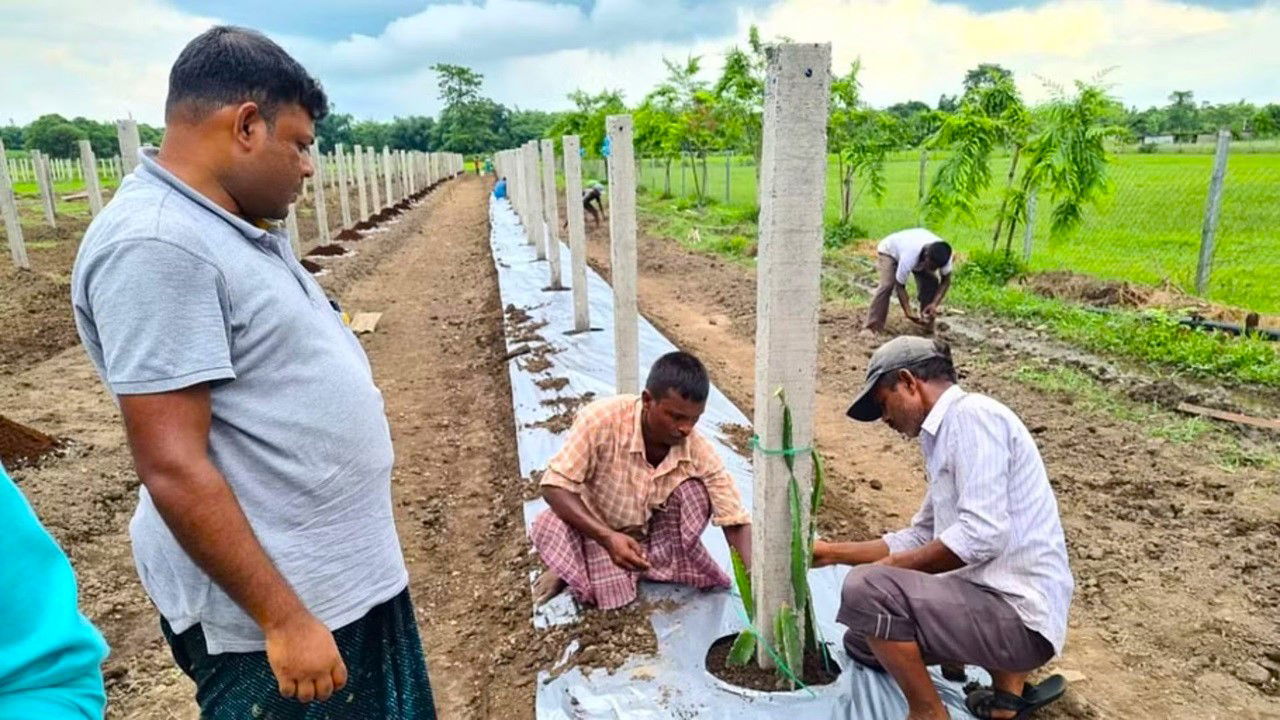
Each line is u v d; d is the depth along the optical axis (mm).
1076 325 8406
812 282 2479
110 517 4797
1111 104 9797
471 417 6820
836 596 3578
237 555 1586
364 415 1891
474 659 3584
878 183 14883
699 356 8039
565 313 9336
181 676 3480
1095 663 3395
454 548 4637
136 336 1515
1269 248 12352
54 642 1062
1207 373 6855
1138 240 13508
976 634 2600
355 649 1978
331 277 13172
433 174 48469
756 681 2977
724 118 17797
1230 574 4004
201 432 1593
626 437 3340
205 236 1609
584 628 3352
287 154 1789
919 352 2725
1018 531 2588
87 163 12867
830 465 5602
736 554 2945
